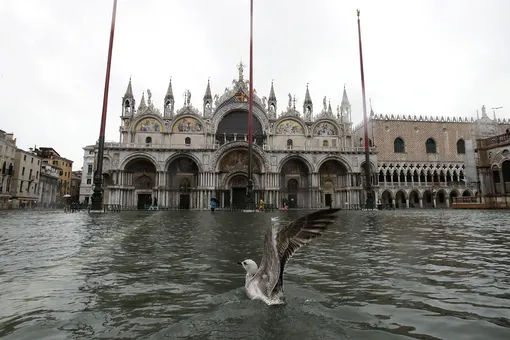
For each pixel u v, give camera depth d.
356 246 10.98
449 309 4.62
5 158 73.50
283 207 67.56
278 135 70.88
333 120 72.62
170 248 10.71
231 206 64.00
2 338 3.68
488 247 10.53
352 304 4.79
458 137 81.56
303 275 6.80
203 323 4.01
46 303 5.00
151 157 63.72
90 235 14.63
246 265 5.03
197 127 68.94
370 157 69.31
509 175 47.56
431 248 10.39
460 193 77.06
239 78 71.12
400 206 77.81
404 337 3.60
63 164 109.50
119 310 4.64
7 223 22.16
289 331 3.73
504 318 4.25
